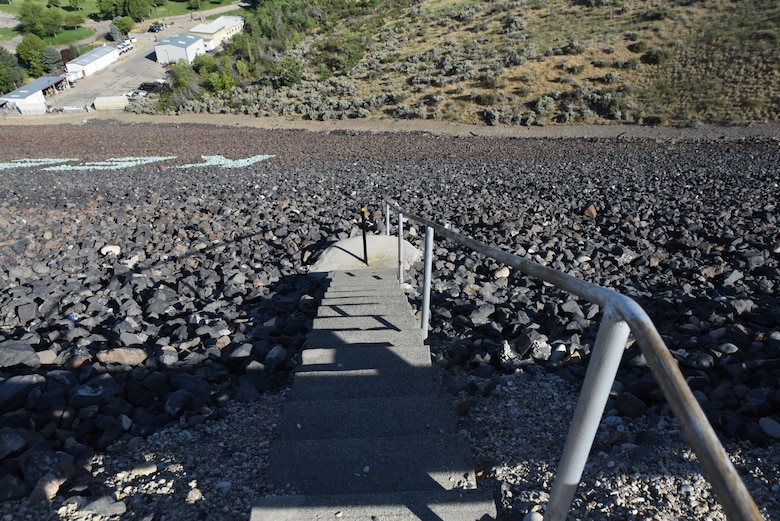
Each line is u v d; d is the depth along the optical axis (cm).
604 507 241
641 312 131
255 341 527
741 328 507
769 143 2491
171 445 332
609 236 984
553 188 1505
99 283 779
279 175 1952
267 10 7162
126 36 9144
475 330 550
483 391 386
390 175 1908
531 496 255
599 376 143
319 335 458
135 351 471
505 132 3278
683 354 457
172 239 1036
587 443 153
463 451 267
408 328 480
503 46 4169
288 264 849
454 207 1281
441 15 5116
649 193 1386
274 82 4603
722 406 353
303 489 251
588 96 3384
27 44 7488
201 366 467
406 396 347
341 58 4597
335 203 1395
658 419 332
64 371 429
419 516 219
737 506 96
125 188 1678
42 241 1000
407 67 4209
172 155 2738
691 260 809
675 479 259
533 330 468
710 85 3219
